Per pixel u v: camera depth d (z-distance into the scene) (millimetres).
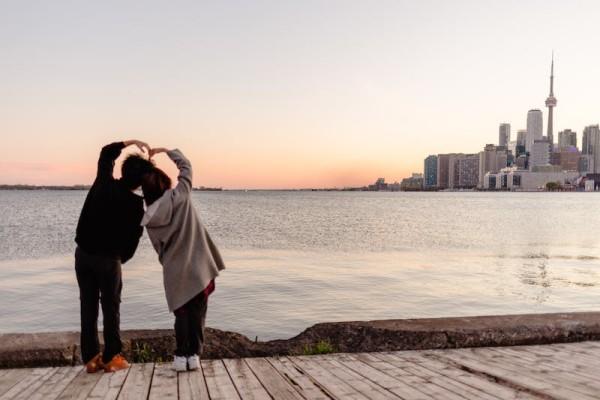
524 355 4930
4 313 10977
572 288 15227
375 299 13078
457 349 5180
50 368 4395
